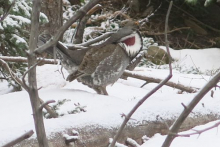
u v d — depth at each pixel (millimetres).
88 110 8344
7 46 14461
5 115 8836
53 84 12359
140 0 28391
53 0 17156
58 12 17375
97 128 7484
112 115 7785
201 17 29031
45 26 17094
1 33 14062
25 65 14781
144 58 22172
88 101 9094
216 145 7273
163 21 28219
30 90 4000
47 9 17109
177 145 7379
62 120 7391
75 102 9039
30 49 4035
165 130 8055
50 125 7191
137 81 13547
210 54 24391
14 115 8797
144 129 7871
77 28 12805
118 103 8523
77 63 10312
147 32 25422
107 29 21766
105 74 10258
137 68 15273
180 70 20562
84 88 12016
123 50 10227
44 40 9938
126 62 10391
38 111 4016
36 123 4039
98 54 10164
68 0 23953
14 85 14625
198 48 26672
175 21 28422
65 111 8156
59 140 7082
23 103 9445
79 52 10289
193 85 12727
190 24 28281
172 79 13336
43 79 12547
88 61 10148
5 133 6828
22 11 13727
